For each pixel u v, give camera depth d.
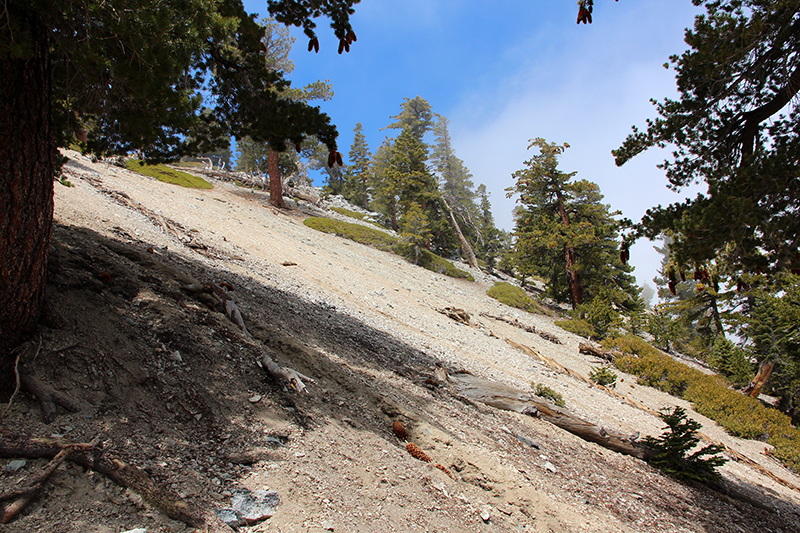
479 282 36.62
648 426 12.26
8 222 3.54
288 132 7.62
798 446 14.41
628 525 5.81
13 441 2.92
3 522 2.44
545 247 34.59
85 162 20.73
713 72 7.50
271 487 3.65
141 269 6.65
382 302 16.83
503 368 13.22
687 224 7.01
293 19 7.45
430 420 6.58
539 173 35.88
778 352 20.44
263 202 34.88
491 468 5.71
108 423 3.54
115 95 4.98
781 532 7.57
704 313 28.92
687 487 8.23
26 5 3.51
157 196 20.38
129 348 4.47
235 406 4.60
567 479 6.61
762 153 7.25
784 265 6.87
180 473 3.37
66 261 5.36
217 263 11.85
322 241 26.86
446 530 4.07
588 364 19.23
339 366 7.20
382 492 4.25
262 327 7.05
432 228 47.19
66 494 2.80
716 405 16.95
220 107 8.06
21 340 3.74
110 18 3.85
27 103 3.70
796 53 7.27
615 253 36.19
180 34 4.37
